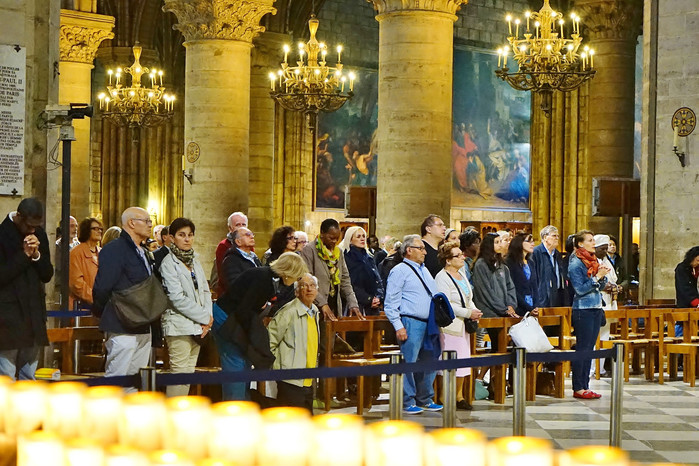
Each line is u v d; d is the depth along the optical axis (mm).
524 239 12578
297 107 27484
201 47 24953
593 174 29203
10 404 4266
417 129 19344
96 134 41438
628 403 12180
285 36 35875
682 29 16812
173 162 41656
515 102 41375
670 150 16984
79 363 11219
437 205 19484
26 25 11375
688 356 13891
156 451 3514
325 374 7109
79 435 4113
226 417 3619
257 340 8648
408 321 10766
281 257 8797
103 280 8430
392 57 19484
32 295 8383
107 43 38594
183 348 9031
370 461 3354
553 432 10227
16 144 11141
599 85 28984
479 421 10758
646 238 17297
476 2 40875
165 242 13594
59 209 29094
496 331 12070
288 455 3414
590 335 12289
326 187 39906
